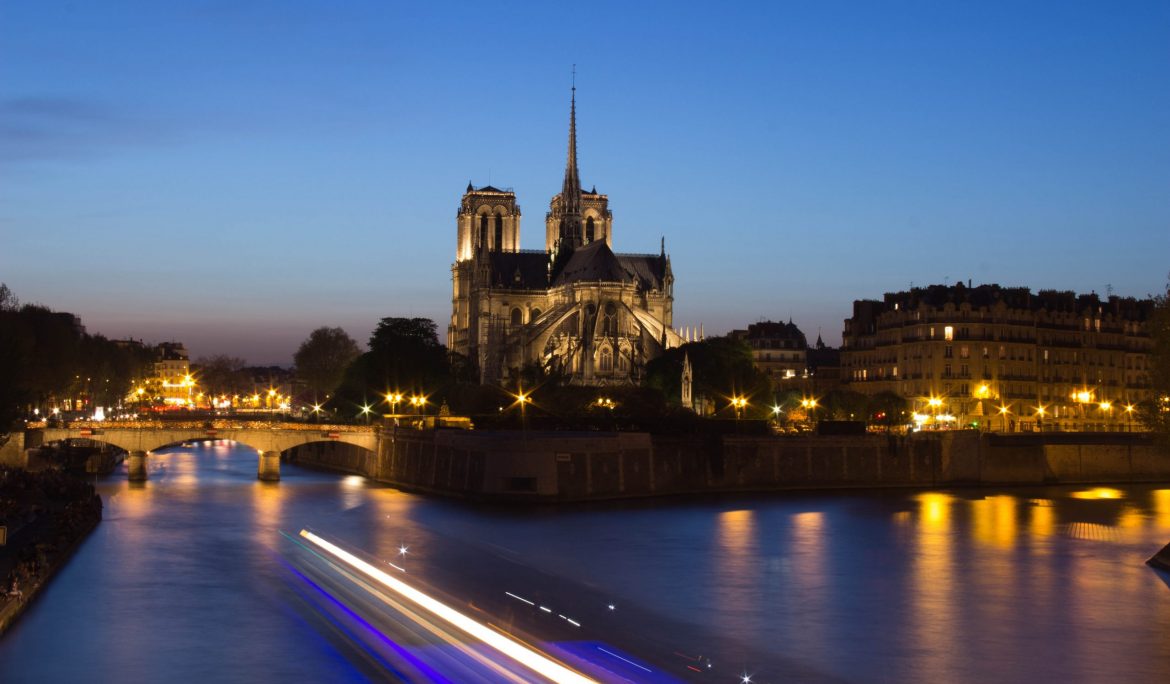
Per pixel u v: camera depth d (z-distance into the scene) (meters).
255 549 149.75
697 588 129.00
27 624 109.56
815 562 145.25
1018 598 125.62
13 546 141.38
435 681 93.19
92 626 109.12
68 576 130.75
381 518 180.12
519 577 133.12
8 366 182.62
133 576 131.12
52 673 95.69
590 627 110.25
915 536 167.25
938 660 102.38
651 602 121.69
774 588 129.50
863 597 125.50
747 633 109.88
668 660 100.12
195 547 150.88
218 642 103.88
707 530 171.25
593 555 148.25
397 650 101.31
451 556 145.88
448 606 117.12
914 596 126.19
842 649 105.12
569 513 189.00
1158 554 145.88
